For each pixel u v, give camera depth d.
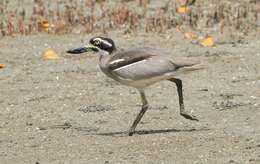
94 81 19.81
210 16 25.25
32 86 19.47
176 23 24.70
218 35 23.58
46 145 15.05
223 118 16.52
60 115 17.14
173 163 13.63
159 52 15.67
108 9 26.06
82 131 15.96
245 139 14.93
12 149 14.87
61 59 21.84
